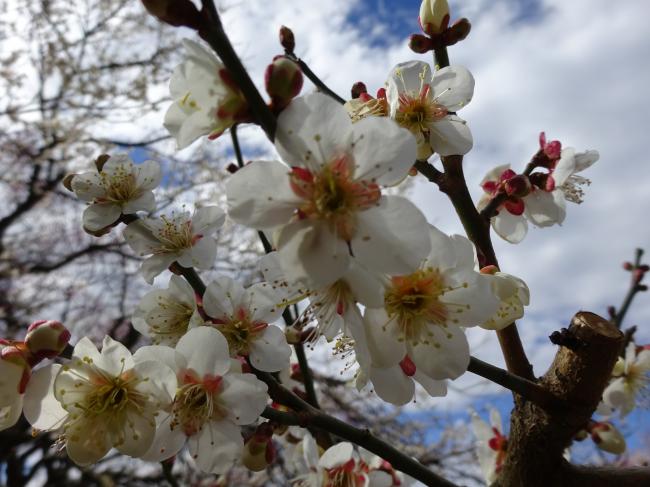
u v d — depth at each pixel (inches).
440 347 3.1
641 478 3.9
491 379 3.6
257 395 3.5
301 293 3.2
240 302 4.2
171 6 2.5
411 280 3.1
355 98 4.8
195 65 2.8
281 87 2.7
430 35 4.6
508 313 3.6
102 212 4.9
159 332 4.7
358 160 2.8
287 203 2.7
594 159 5.1
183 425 3.5
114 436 3.2
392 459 3.8
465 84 4.3
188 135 2.8
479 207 5.2
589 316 3.6
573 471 3.9
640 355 6.4
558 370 3.6
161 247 4.8
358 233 2.7
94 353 3.3
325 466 4.6
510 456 4.0
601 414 5.7
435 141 4.2
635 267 7.4
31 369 3.3
